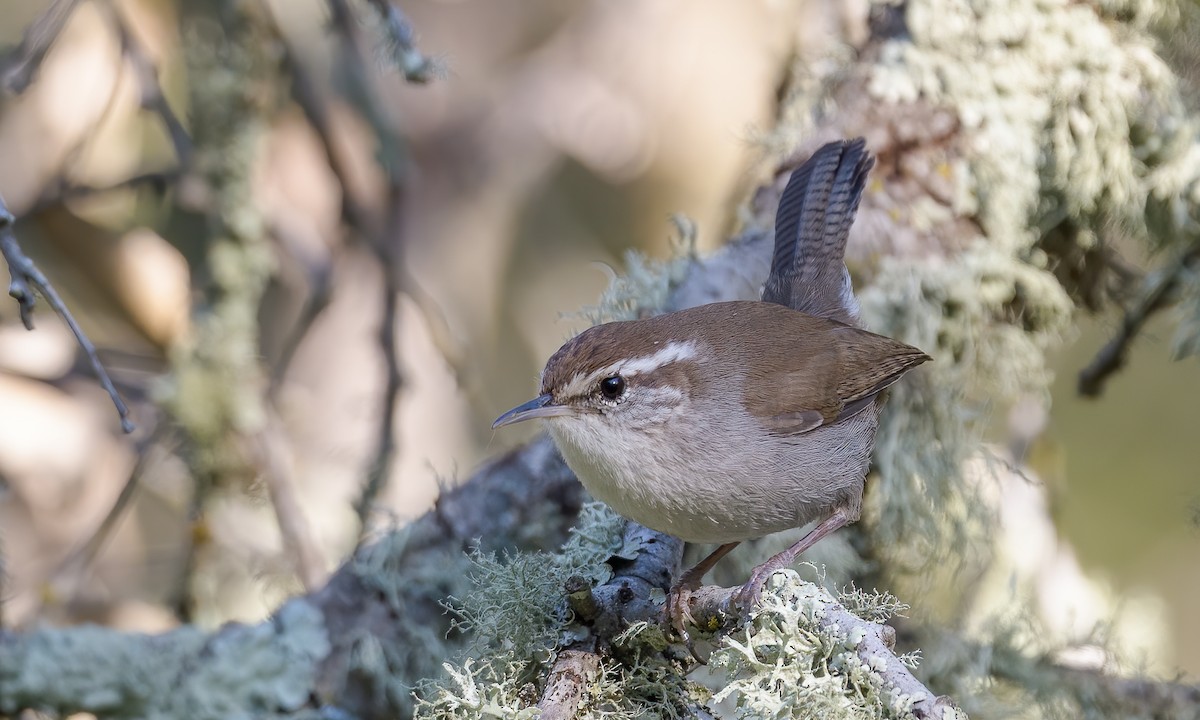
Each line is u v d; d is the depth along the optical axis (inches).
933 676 358.3
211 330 414.9
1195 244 384.5
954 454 359.6
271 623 342.6
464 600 296.7
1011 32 373.7
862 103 379.2
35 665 327.9
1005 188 368.2
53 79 471.5
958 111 371.9
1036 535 425.7
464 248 555.5
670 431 294.5
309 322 449.7
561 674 259.4
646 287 363.9
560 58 561.3
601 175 556.7
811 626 239.5
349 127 505.7
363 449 483.2
